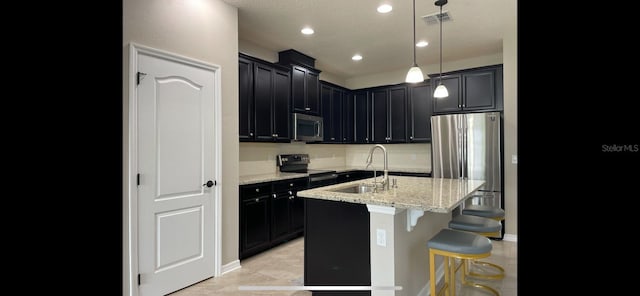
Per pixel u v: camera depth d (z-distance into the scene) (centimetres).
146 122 226
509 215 368
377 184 261
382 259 200
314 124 455
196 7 260
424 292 241
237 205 301
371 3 291
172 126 244
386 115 527
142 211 225
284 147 459
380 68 528
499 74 404
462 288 248
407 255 215
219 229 279
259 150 417
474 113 396
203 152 267
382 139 531
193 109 259
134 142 219
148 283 229
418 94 495
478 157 384
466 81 425
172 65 242
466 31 359
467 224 231
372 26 344
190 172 257
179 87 248
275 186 360
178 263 249
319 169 516
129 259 218
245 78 346
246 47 395
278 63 421
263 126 369
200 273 265
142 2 223
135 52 218
